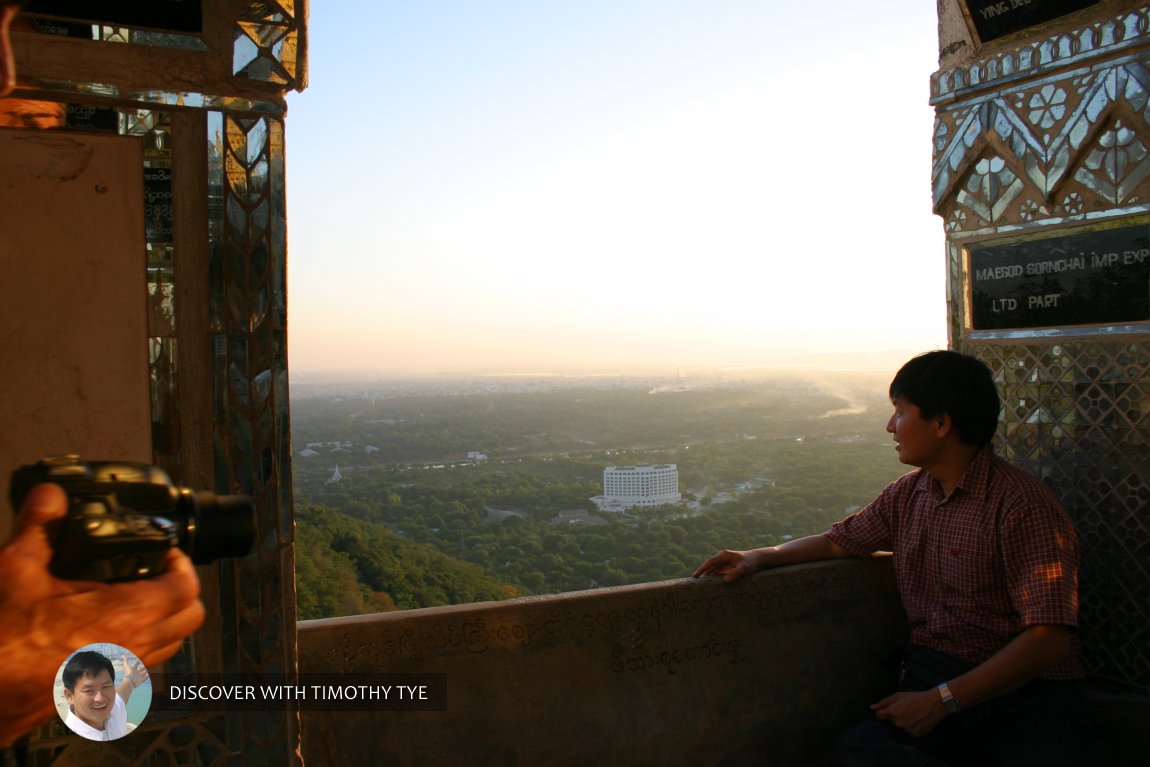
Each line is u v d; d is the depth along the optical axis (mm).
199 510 783
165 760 1663
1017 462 2547
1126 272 2260
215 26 1639
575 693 2166
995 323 2596
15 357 1537
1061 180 2379
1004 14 2492
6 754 721
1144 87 2182
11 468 1537
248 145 1680
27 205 1538
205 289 1658
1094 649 2398
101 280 1593
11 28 1505
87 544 663
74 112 1573
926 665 2197
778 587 2426
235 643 1697
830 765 2385
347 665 2012
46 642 641
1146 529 2266
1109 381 2318
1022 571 2020
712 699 2283
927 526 2252
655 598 2293
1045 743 1950
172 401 1650
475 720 2074
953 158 2684
